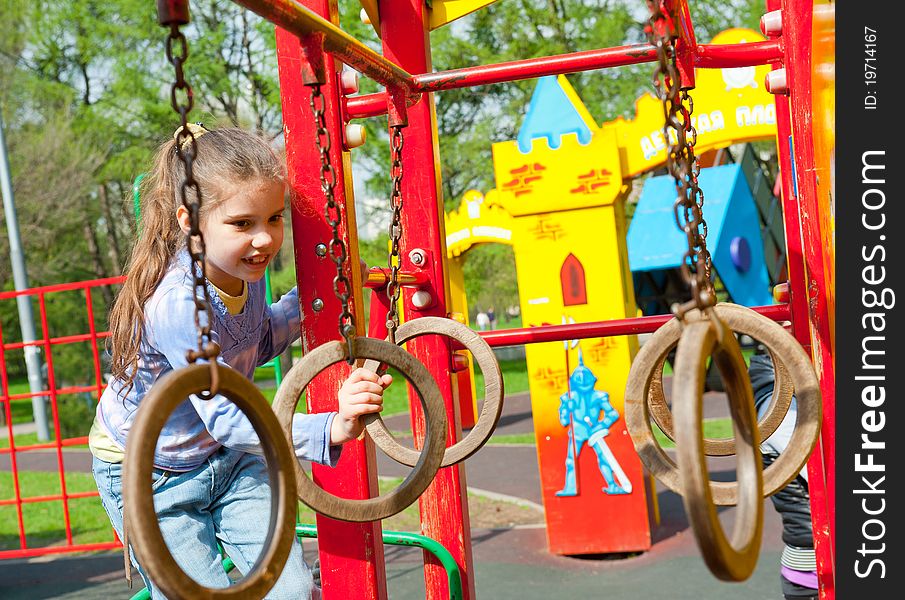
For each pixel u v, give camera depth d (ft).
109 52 60.44
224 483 6.78
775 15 6.88
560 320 16.70
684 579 15.31
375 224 62.95
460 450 5.87
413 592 15.79
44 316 18.58
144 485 3.43
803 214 6.22
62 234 69.36
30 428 55.11
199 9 60.08
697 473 3.11
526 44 62.54
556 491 17.15
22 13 61.98
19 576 19.38
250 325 6.86
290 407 5.00
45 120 62.34
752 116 17.07
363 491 6.53
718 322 3.51
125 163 59.26
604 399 16.78
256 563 3.97
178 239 6.40
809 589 8.86
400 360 5.15
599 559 16.92
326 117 6.37
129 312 6.38
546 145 16.65
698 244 4.01
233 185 5.94
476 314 100.89
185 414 6.48
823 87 5.78
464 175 66.90
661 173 33.42
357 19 55.42
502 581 16.07
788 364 4.40
